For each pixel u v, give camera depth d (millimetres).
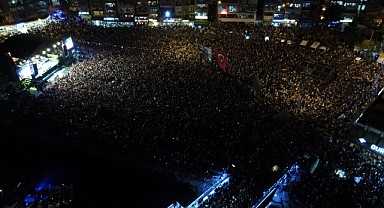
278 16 68062
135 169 29469
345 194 25125
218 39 57688
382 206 23953
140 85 41000
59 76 47281
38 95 41531
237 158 29391
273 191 26156
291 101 37438
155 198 26656
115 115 35000
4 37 60969
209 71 44875
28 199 26766
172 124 33531
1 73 42938
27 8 68250
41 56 49438
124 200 26672
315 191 25688
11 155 31562
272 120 33719
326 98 38125
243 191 26016
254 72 44719
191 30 64000
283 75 44031
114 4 69500
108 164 30109
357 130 28750
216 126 33094
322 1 67375
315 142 30500
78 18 72812
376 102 29469
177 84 41062
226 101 37219
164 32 63031
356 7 66625
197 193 26812
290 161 28547
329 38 59406
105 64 48562
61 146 32156
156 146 31375
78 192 27562
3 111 37969
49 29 65125
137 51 53438
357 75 44438
